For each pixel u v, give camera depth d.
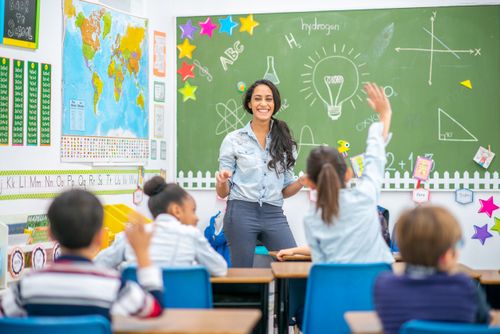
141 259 1.85
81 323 1.64
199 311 1.98
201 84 5.35
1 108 3.79
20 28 3.89
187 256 2.70
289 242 4.04
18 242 3.85
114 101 4.73
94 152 4.54
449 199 5.14
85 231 1.82
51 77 4.17
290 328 4.65
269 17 5.28
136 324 1.82
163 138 5.30
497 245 5.10
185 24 5.35
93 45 4.52
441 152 5.14
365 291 2.56
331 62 5.22
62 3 4.26
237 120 5.32
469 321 1.69
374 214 2.76
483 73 5.11
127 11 4.91
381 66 5.17
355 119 5.20
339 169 2.79
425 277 1.72
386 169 5.17
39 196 4.06
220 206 5.34
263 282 2.83
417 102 5.15
